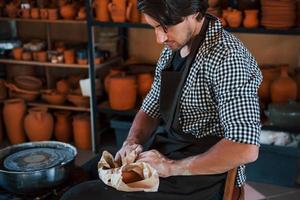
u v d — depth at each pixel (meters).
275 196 2.52
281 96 2.75
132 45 3.51
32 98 3.38
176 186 1.31
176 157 1.37
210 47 1.27
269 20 2.51
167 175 1.27
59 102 3.32
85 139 3.24
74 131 3.26
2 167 1.50
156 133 1.56
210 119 1.36
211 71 1.25
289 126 2.60
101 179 1.31
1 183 1.47
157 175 1.25
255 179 2.71
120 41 3.44
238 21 2.57
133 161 1.34
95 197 1.27
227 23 2.61
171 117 1.41
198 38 1.30
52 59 3.16
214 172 1.22
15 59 3.27
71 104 3.32
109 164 1.38
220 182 1.34
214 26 1.30
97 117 3.15
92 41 2.94
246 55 1.27
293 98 2.76
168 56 1.47
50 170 1.43
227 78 1.21
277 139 2.61
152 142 1.50
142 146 1.50
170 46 1.29
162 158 1.30
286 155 2.57
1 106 3.42
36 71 3.64
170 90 1.39
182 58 1.38
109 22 2.83
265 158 2.63
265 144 2.60
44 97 3.35
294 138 2.62
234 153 1.16
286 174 2.62
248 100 1.18
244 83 1.20
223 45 1.25
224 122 1.21
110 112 3.05
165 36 1.24
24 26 3.67
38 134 3.18
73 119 3.27
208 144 1.37
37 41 3.40
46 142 1.70
